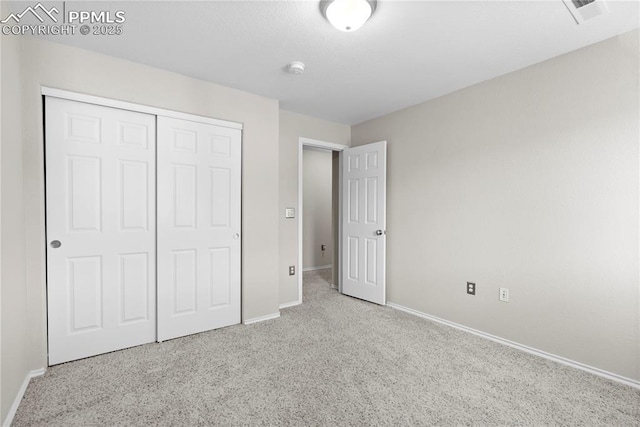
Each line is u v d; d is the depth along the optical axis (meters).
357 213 3.76
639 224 1.86
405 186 3.31
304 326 2.84
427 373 2.02
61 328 2.08
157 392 1.78
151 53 2.17
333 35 1.93
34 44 1.92
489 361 2.18
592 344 2.03
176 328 2.54
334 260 4.35
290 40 1.99
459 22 1.78
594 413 1.62
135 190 2.35
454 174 2.84
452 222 2.86
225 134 2.78
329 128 3.86
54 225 2.05
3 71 1.53
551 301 2.22
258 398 1.74
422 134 3.14
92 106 2.17
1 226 1.46
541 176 2.27
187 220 2.58
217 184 2.74
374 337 2.59
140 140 2.37
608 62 1.96
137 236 2.37
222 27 1.85
